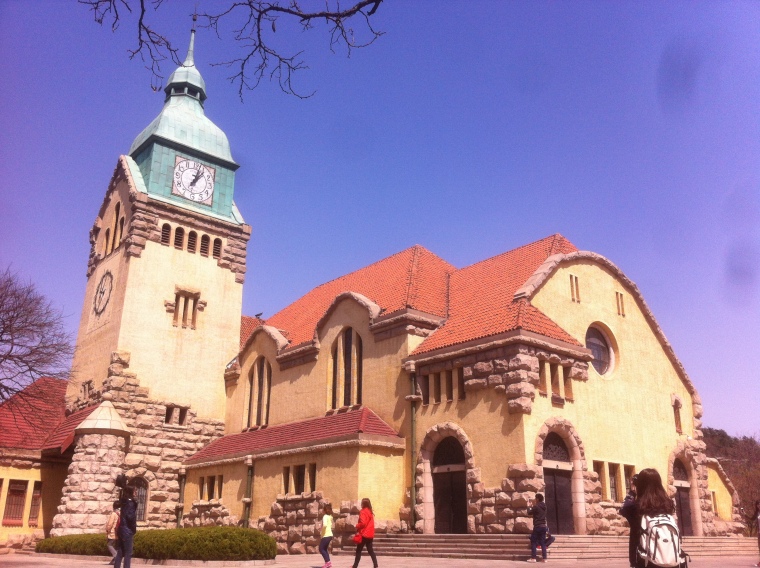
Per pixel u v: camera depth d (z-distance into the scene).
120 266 47.91
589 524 32.47
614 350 40.00
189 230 50.28
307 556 32.41
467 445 32.88
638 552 8.48
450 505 33.69
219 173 53.66
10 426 44.06
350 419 37.03
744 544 39.50
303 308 51.34
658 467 39.69
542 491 30.39
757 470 73.31
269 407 45.81
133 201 48.16
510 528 30.00
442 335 36.84
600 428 36.03
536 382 32.19
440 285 42.62
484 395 33.00
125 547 19.75
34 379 41.00
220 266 51.41
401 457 35.62
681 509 40.66
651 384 41.69
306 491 36.19
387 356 38.00
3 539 40.03
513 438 31.12
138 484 44.12
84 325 51.12
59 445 41.69
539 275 36.38
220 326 50.34
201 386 48.38
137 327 46.00
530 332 32.69
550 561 25.78
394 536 32.59
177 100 54.28
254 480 40.22
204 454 45.62
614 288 41.84
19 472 42.00
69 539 34.66
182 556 26.30
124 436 42.66
